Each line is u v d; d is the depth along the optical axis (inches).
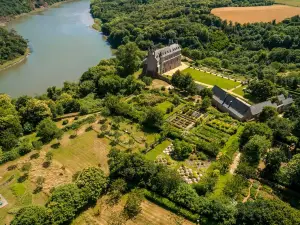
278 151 3646.7
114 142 4340.6
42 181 3599.9
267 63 7672.2
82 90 6102.4
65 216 3029.0
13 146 4288.9
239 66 7440.9
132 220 3152.1
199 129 4547.2
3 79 7239.2
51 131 4392.2
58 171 3811.5
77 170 3841.0
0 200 3371.1
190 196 3238.2
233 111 4982.8
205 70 7145.7
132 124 4778.5
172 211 3243.1
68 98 5433.1
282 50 7736.2
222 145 4183.1
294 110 4842.5
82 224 3112.7
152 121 4596.5
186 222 3112.7
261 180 3577.8
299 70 6899.6
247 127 4269.2
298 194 3380.9
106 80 5949.8
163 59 6668.3
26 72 7608.3
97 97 5940.0
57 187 3425.2
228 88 6131.9
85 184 3287.4
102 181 3390.7
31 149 4217.5
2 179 3686.0
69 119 5044.3
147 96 5610.2
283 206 2893.7
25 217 2874.0
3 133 4343.0
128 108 5017.2
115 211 3255.4
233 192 3348.9
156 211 3253.0
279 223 2741.1
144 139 4379.9
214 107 5428.2
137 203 3248.0
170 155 4050.2
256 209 2878.9
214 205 3075.8
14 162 3988.7
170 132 4419.3
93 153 4146.2
